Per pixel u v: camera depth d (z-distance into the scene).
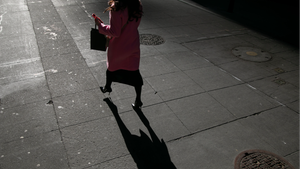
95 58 5.25
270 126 3.80
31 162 2.84
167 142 3.31
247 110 4.11
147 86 4.48
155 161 3.02
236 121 3.83
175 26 7.82
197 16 9.18
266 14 10.91
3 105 3.71
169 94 4.31
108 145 3.17
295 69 5.78
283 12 11.59
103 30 3.04
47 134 3.25
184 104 4.09
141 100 4.08
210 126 3.67
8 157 2.88
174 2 10.73
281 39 7.84
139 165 2.94
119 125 3.51
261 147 3.38
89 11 8.16
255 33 8.11
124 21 2.99
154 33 7.04
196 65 5.47
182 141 3.35
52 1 8.85
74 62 5.02
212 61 5.75
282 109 4.23
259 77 5.25
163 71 5.05
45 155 2.94
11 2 8.39
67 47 5.62
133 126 3.52
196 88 4.58
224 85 4.79
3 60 4.91
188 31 7.54
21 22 6.82
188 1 11.23
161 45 6.28
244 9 11.33
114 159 2.98
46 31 6.36
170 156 3.11
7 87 4.12
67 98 3.96
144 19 8.10
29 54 5.21
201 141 3.38
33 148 3.02
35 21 6.94
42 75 4.52
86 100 3.95
